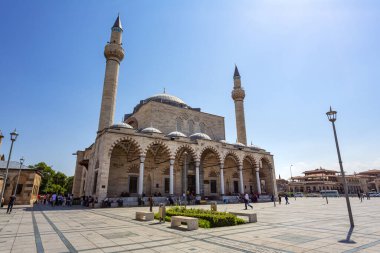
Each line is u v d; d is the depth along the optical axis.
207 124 52.66
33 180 40.94
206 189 46.50
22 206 34.72
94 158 36.69
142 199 33.16
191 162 44.44
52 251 8.05
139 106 52.56
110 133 32.53
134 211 24.16
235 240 9.53
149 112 44.69
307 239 9.64
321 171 102.44
